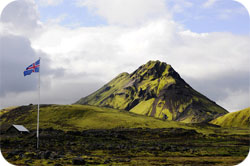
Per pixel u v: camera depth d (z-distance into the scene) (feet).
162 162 256.93
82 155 277.64
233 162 270.46
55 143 362.33
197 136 605.73
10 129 488.44
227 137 612.29
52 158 241.76
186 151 346.95
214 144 477.36
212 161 274.57
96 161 239.71
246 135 649.61
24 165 212.23
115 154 305.32
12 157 242.17
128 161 252.62
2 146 325.42
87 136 452.35
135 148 356.18
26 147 322.96
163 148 361.30
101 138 447.42
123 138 475.72
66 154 277.03
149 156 298.35
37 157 244.22
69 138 413.80
